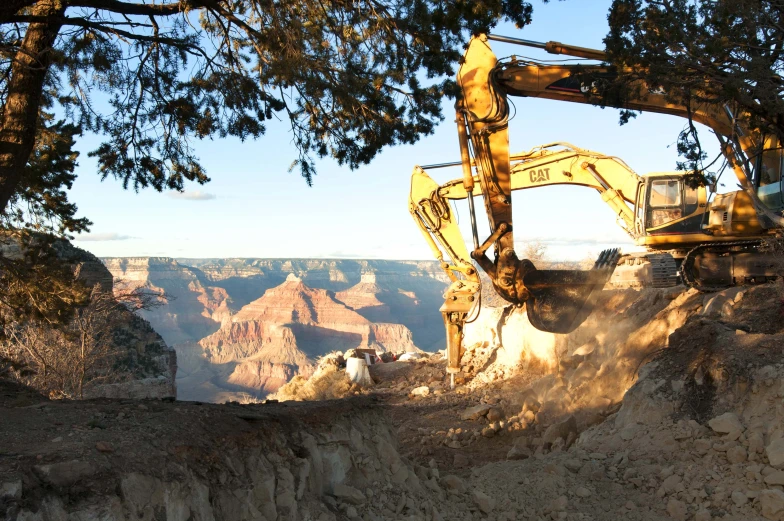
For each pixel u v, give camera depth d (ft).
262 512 21.61
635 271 68.08
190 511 19.20
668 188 63.57
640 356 45.14
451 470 36.68
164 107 36.19
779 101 40.04
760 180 50.34
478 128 55.67
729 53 41.65
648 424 33.09
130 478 17.95
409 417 58.39
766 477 26.14
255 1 32.99
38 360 67.56
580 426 40.34
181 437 21.03
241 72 36.35
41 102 33.50
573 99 54.85
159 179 37.52
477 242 56.80
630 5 41.16
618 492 28.84
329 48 33.50
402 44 32.99
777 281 41.22
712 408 31.63
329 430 26.50
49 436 19.80
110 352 83.20
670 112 53.78
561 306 54.49
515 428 45.47
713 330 35.50
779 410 28.60
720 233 52.85
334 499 24.97
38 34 30.63
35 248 41.16
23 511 15.65
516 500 28.96
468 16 30.71
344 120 36.04
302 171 37.22
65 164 40.50
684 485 27.76
